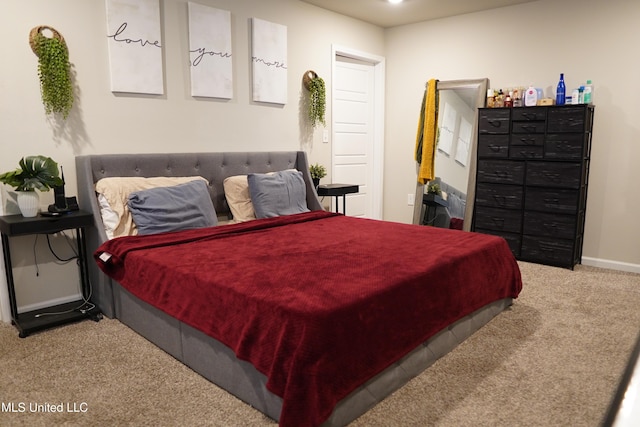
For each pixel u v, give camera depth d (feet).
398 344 6.46
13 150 9.06
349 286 6.37
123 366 7.43
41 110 9.34
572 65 13.67
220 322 6.45
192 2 11.52
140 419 6.02
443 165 16.40
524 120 13.50
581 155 12.57
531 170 13.51
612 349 8.01
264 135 13.79
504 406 6.31
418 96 17.25
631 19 12.51
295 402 5.19
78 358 7.70
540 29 14.17
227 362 6.55
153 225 9.57
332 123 16.10
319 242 9.12
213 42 12.01
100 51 10.09
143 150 11.02
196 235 9.52
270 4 13.44
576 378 7.04
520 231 13.94
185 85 11.68
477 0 14.12
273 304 5.76
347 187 14.73
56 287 9.99
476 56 15.65
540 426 5.86
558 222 13.19
